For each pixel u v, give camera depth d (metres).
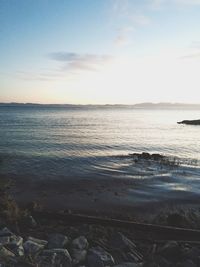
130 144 45.62
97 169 24.59
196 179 21.50
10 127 72.19
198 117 189.12
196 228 10.26
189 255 7.10
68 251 7.05
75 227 9.39
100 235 8.57
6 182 17.94
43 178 20.69
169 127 90.69
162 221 11.63
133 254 7.29
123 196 16.41
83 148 38.47
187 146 45.00
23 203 14.41
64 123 97.12
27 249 6.69
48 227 9.12
